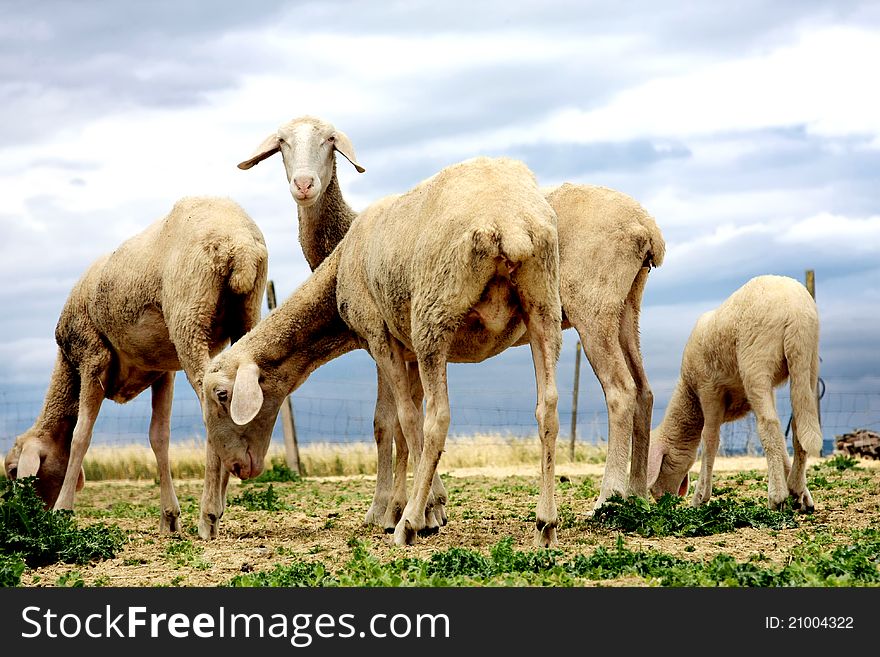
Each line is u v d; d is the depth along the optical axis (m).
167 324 9.77
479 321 7.40
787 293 9.56
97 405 11.12
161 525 10.61
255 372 8.82
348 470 19.89
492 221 6.99
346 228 10.96
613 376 9.59
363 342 9.34
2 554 8.00
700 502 10.62
